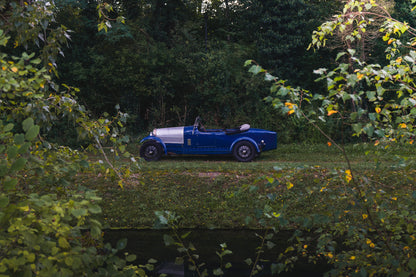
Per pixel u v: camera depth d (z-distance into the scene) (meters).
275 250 6.09
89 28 20.03
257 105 18.75
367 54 20.58
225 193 8.69
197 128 12.91
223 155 13.44
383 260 3.11
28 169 2.64
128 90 19.09
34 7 3.14
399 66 2.93
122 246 2.60
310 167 3.15
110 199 8.48
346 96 2.43
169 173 9.50
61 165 2.96
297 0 21.44
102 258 2.44
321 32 3.35
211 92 18.50
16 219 1.97
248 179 9.17
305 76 22.05
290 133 17.78
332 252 3.67
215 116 18.91
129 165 3.39
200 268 5.30
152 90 19.33
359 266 3.42
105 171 3.28
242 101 19.23
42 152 2.97
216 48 20.58
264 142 12.70
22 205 1.96
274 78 2.49
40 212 2.05
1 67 2.39
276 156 14.43
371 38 17.92
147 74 19.25
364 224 3.51
